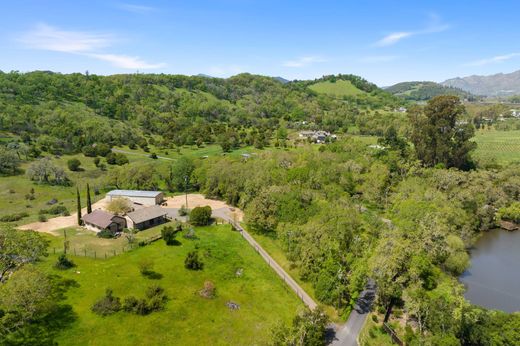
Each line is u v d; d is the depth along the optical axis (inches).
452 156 5979.3
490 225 4613.7
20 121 7514.8
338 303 2628.0
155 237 3641.7
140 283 2790.4
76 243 3405.5
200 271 3075.8
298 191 4124.0
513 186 5078.7
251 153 7362.2
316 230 3142.2
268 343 2155.5
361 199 5009.8
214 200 5226.4
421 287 2581.2
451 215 3789.4
